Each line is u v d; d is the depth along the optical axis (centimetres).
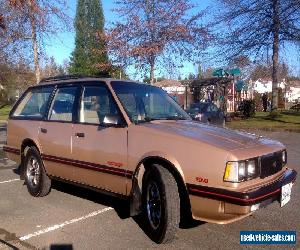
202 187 424
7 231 507
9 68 3525
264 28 2391
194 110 1923
